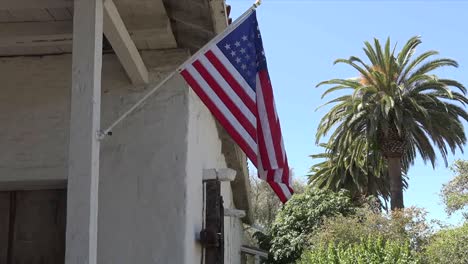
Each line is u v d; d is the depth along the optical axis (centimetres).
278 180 574
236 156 1217
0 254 693
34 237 697
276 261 2156
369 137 2352
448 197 2047
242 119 552
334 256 1361
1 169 691
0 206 709
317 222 2136
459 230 1700
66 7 584
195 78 552
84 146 473
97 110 487
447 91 2273
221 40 568
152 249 670
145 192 686
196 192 764
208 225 806
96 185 477
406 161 2611
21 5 576
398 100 2348
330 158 2773
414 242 1802
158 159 692
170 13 662
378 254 1280
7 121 705
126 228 677
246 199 1508
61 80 713
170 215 677
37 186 710
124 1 625
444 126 2328
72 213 461
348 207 2177
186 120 700
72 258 453
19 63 720
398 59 2409
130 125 703
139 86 711
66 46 689
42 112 705
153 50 718
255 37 588
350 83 2492
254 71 572
